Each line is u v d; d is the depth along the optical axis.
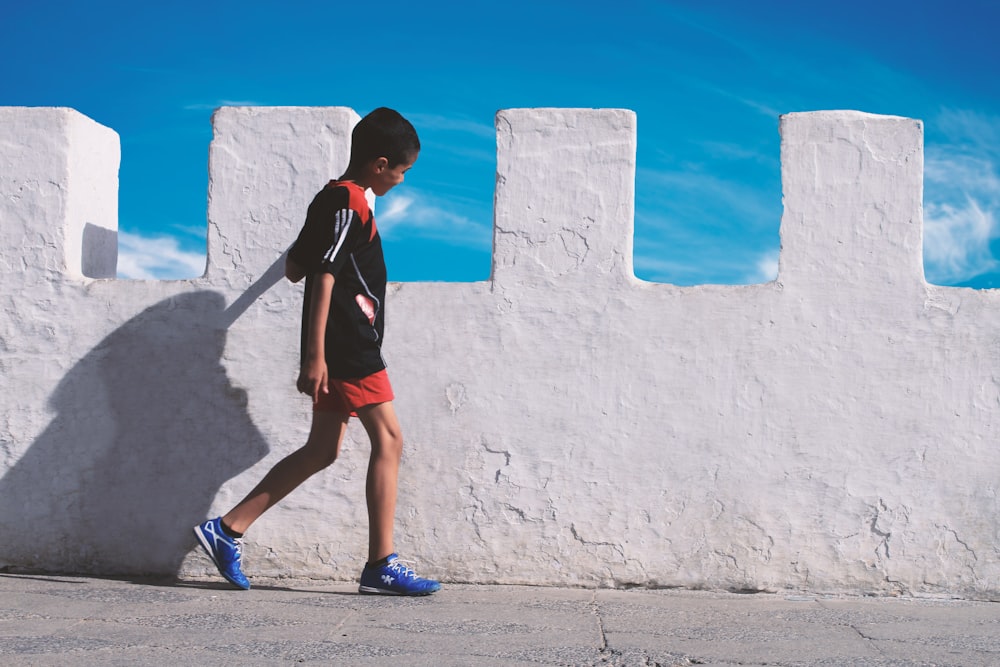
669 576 3.51
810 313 3.51
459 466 3.58
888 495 3.47
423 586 3.31
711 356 3.53
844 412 3.49
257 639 2.64
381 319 3.32
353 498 3.60
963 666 2.50
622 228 3.57
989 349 3.46
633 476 3.53
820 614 3.12
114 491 3.65
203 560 3.62
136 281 3.69
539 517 3.55
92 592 3.28
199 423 3.64
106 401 3.67
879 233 3.51
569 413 3.55
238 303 3.65
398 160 3.32
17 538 3.67
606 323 3.56
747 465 3.51
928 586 3.45
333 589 3.44
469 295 3.60
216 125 3.69
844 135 3.54
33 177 3.71
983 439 3.46
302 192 3.66
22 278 3.70
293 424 3.62
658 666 2.47
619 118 3.59
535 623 2.91
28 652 2.46
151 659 2.42
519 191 3.61
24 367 3.69
